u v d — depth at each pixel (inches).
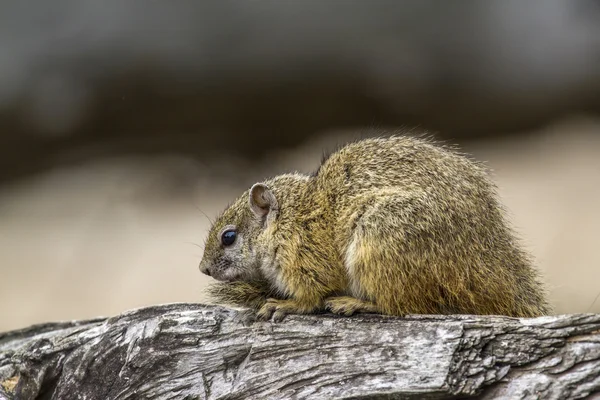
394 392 272.4
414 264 299.4
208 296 365.1
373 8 617.0
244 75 625.6
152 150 679.7
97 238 722.8
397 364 277.4
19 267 696.4
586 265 594.9
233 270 354.0
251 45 616.4
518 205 677.3
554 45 632.4
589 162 698.2
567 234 634.8
